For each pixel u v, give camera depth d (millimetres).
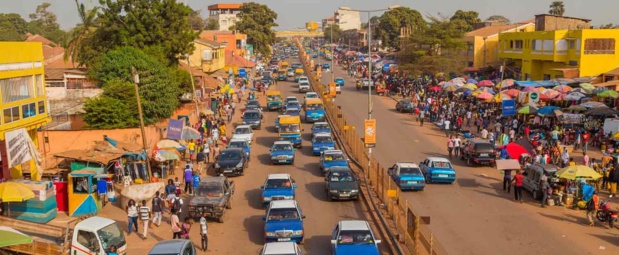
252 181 34719
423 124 55406
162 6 54969
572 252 22125
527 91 48688
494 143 40875
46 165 35312
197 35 56875
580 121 43250
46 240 22172
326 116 61219
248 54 123812
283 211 23562
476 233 24344
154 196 27844
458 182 33594
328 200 30031
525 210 27797
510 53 77312
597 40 62625
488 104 55719
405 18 157125
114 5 54188
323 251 22484
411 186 31078
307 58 143875
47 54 71562
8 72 29344
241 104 71188
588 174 27422
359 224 21781
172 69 54812
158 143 37094
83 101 45344
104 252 20484
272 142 47531
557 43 65938
